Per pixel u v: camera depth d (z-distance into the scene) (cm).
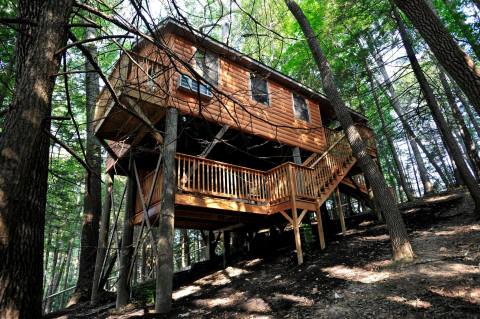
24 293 289
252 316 557
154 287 878
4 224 221
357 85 1176
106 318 695
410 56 964
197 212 901
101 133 874
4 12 689
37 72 265
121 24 326
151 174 879
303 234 1028
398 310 461
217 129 993
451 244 681
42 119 259
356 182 1294
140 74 784
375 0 1034
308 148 1198
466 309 420
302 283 675
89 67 1088
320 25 1355
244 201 889
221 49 969
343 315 488
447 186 1902
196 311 630
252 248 1203
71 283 2925
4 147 240
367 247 820
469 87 419
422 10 460
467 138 1287
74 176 1608
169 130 779
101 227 978
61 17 290
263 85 1133
